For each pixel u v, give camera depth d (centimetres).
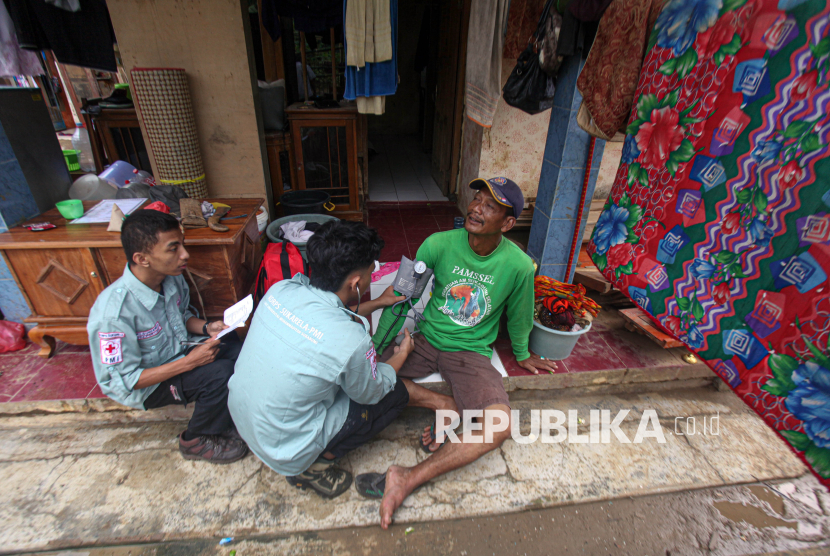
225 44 298
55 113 591
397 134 827
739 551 174
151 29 287
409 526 179
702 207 143
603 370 241
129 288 166
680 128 149
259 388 151
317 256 150
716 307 142
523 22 278
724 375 142
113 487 188
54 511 177
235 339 222
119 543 167
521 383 237
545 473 204
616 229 185
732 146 130
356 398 166
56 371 226
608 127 186
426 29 616
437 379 226
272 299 157
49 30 259
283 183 416
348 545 171
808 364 115
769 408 128
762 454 217
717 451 218
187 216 218
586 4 183
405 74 776
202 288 222
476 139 406
